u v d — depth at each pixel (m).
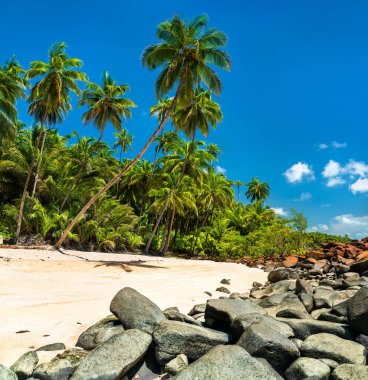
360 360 4.32
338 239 30.25
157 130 21.45
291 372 4.23
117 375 4.16
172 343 4.74
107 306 8.45
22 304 8.37
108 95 28.50
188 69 22.27
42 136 34.12
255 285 13.14
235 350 4.16
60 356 4.80
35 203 27.52
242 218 46.28
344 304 5.99
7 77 26.31
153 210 39.28
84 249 28.41
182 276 14.85
